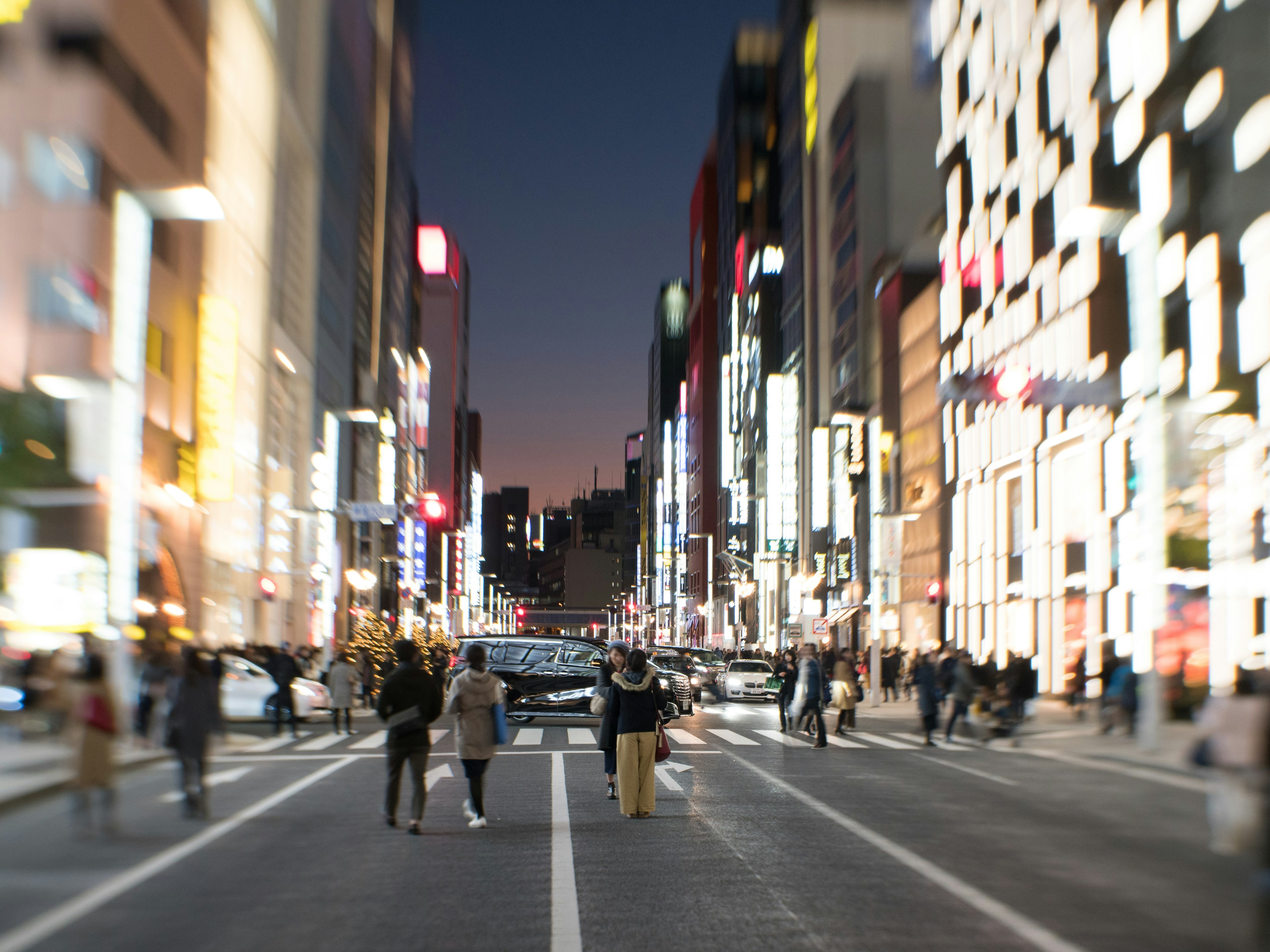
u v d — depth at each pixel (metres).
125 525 22.70
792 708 25.95
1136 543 34.16
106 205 31.33
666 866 9.84
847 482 71.69
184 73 37.47
